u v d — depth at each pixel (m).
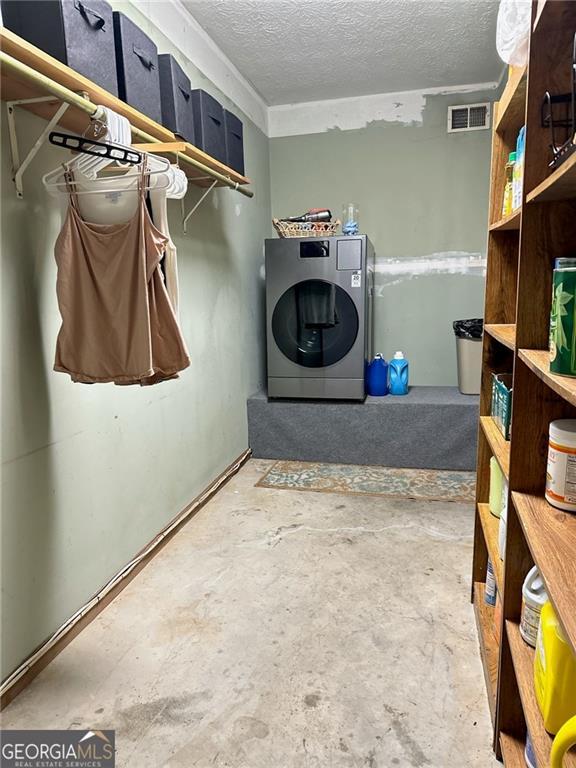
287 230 3.48
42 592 1.67
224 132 2.54
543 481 1.16
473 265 3.79
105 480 1.99
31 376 1.61
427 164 3.75
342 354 3.41
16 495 1.56
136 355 1.57
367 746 1.34
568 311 0.82
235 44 2.92
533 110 1.01
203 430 2.90
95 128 1.61
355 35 2.82
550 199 1.04
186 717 1.44
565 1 0.88
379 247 3.93
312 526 2.59
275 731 1.39
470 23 2.70
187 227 2.65
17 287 1.54
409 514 2.70
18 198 1.53
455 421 3.29
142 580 2.13
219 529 2.58
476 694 1.50
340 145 3.87
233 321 3.31
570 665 0.90
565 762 0.74
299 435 3.54
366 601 1.96
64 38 1.38
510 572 1.23
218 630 1.81
